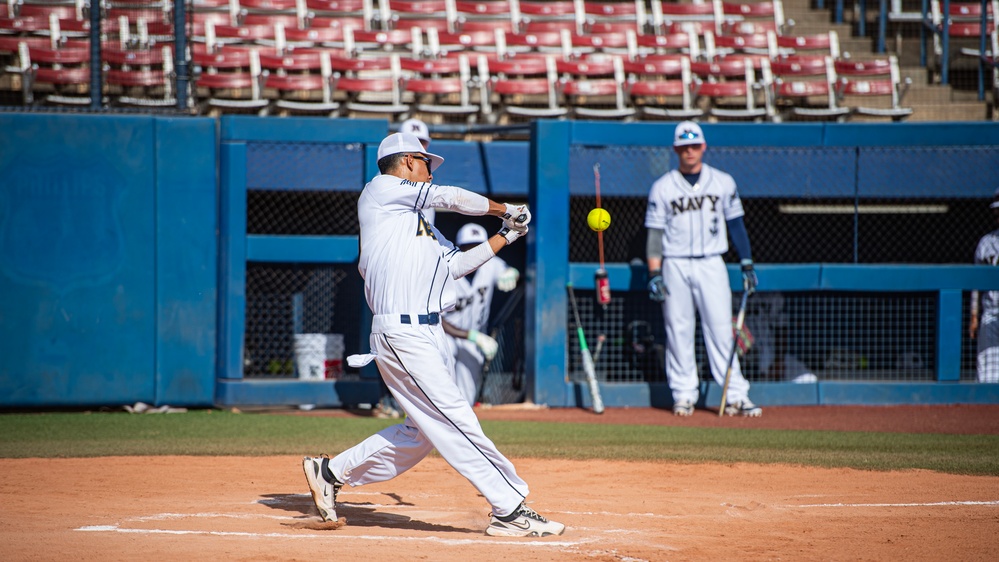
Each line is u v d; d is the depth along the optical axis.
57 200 34.56
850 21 59.12
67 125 34.59
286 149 37.16
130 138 35.16
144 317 35.44
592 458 25.30
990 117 49.94
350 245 36.97
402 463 16.94
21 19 47.97
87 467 23.45
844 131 38.69
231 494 20.20
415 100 48.47
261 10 54.25
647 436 29.78
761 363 39.62
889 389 38.59
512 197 44.31
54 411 35.75
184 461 24.55
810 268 38.50
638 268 38.47
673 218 35.44
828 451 26.70
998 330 38.56
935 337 38.84
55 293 34.56
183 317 35.72
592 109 48.88
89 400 34.94
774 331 39.75
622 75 48.00
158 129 35.38
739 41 53.09
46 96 46.19
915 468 23.89
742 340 36.03
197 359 35.88
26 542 15.19
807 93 48.06
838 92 48.25
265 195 41.22
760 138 38.53
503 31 52.09
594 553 14.93
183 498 19.69
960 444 28.27
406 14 54.66
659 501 19.70
